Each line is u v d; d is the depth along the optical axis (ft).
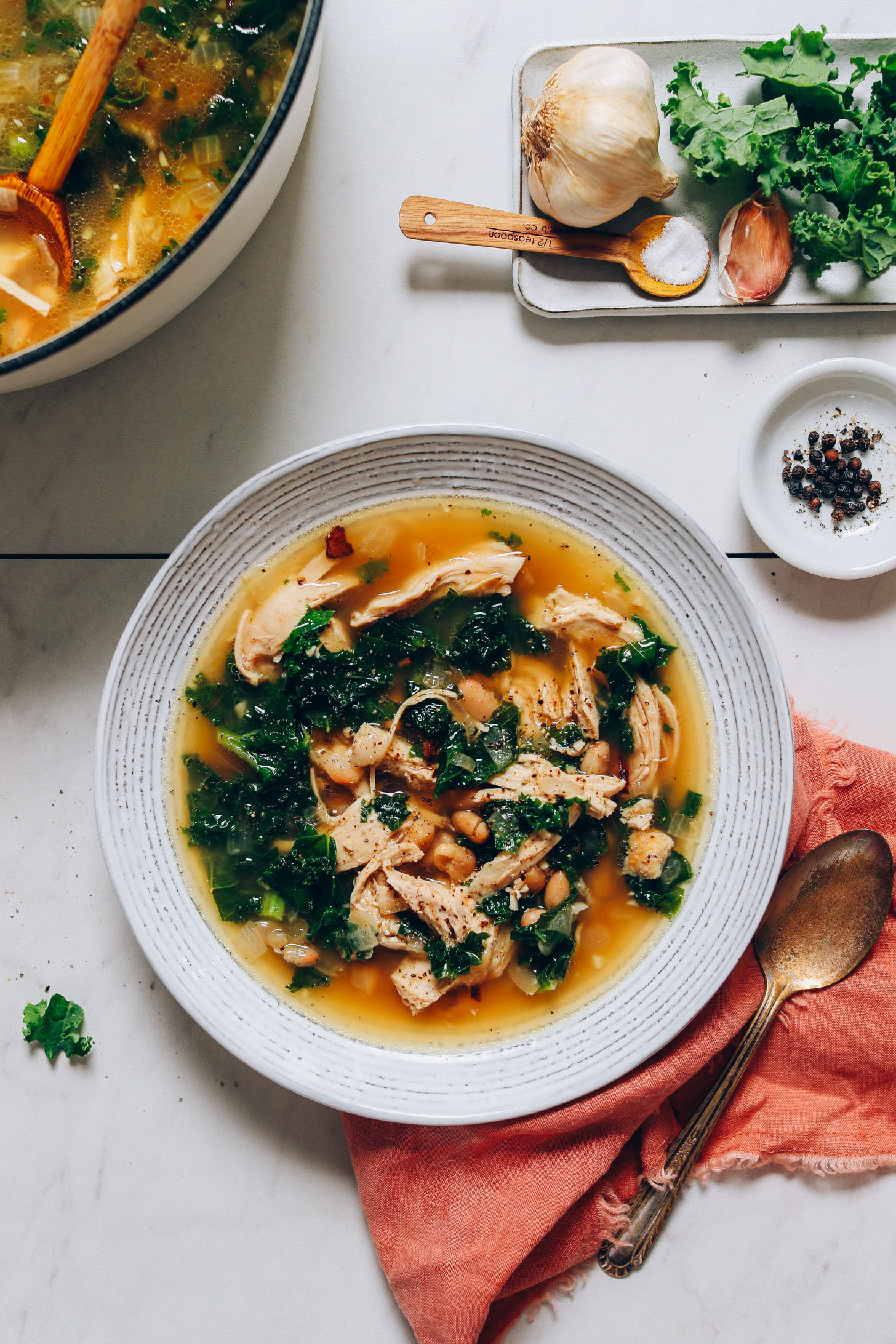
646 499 1.93
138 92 1.86
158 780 1.99
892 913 2.06
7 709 2.08
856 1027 2.02
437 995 1.97
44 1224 2.08
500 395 2.05
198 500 2.07
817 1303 2.07
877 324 2.05
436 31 2.03
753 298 1.99
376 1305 2.07
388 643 2.00
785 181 1.95
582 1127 1.99
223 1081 2.08
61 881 2.08
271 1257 2.07
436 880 1.99
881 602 2.07
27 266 1.87
